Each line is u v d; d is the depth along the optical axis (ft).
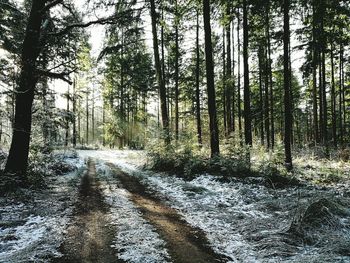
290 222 23.47
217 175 44.80
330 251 18.93
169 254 19.69
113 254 19.67
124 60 125.49
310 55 73.67
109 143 165.27
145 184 43.80
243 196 33.78
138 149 131.85
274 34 72.59
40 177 43.75
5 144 71.41
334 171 43.80
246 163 45.37
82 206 31.42
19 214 28.45
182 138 59.26
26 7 52.29
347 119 134.00
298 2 54.13
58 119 65.67
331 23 67.15
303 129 167.32
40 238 22.48
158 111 173.88
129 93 158.61
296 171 44.78
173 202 33.01
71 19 48.88
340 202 27.07
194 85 118.11
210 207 30.45
